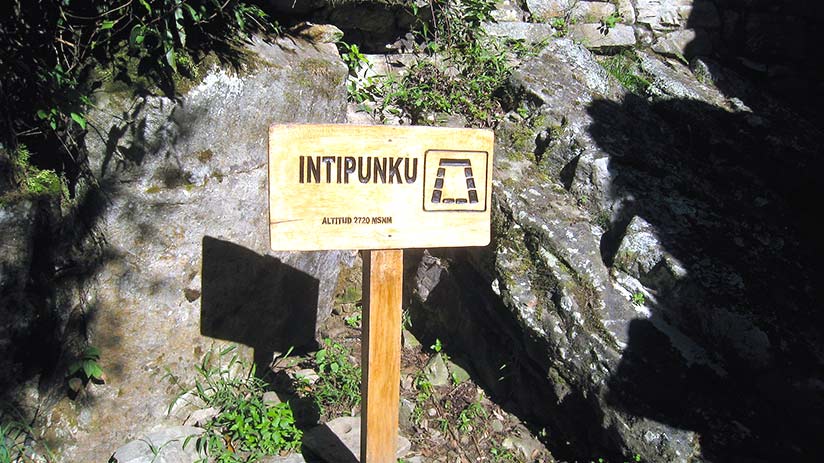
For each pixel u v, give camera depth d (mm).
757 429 2846
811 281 3250
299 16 3729
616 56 4715
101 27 2809
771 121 4383
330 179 2412
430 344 3902
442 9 4156
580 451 3232
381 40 4188
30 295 2682
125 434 2934
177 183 2900
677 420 2896
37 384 2754
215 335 3199
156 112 2785
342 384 3424
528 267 3383
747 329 3004
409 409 3367
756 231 3486
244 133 3115
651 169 3713
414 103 4031
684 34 4898
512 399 3535
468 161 2570
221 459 2844
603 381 3041
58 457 2787
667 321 3150
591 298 3197
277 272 3412
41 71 2697
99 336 2832
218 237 3094
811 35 4961
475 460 3191
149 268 2889
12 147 2629
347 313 3990
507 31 4465
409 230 2523
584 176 3629
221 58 3008
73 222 2787
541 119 3891
